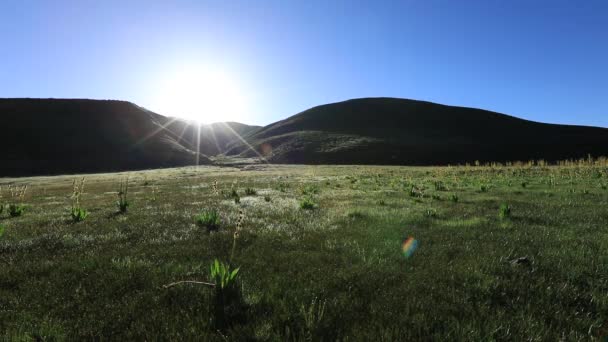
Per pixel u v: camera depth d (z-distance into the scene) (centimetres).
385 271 572
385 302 456
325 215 1194
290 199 1778
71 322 421
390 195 1858
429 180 3027
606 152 11819
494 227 904
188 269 604
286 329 372
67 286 542
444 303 449
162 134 15712
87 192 2814
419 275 554
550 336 370
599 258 614
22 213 1473
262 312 427
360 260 643
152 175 6166
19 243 850
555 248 693
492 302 462
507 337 371
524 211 1166
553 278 538
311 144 13250
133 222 1122
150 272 585
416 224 980
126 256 690
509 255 650
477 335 366
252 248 753
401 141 13162
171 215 1268
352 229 922
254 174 5566
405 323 399
